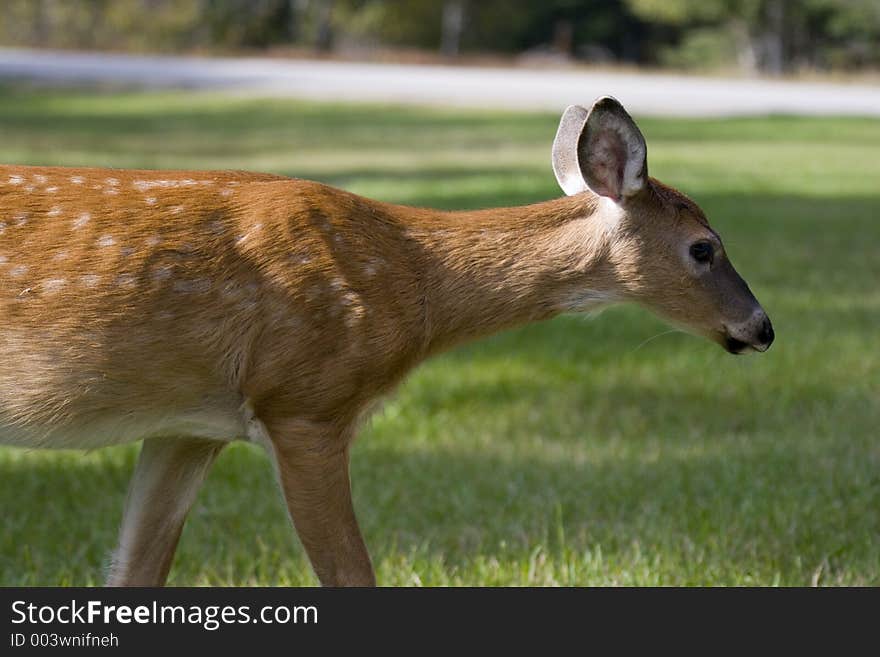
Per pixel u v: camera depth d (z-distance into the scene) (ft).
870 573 28.30
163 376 22.24
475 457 35.76
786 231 68.69
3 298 21.74
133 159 98.27
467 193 75.72
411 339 23.29
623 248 24.27
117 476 34.24
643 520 30.78
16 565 28.81
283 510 32.24
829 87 219.00
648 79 224.53
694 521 30.71
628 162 23.80
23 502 32.27
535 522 30.81
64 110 150.30
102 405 22.27
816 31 281.54
